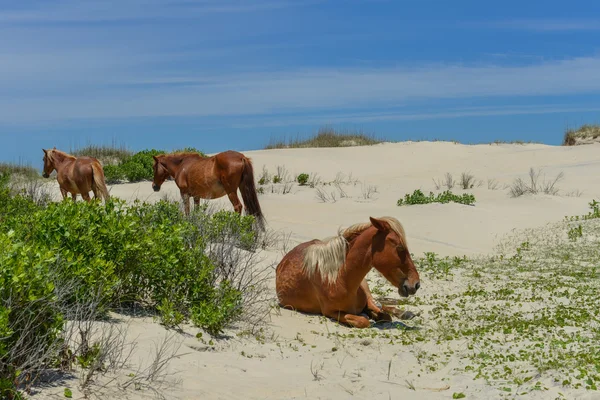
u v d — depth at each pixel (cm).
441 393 629
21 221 790
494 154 3503
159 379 566
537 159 3275
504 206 2153
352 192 2558
